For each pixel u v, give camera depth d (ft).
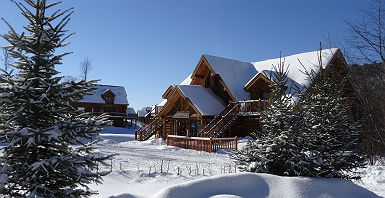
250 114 84.79
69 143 19.52
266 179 24.29
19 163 18.80
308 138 28.17
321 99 31.91
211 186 21.99
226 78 97.25
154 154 64.18
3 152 18.38
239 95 92.94
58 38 19.52
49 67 19.49
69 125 18.24
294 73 87.40
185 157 59.77
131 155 59.93
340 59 73.97
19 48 18.40
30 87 17.51
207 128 86.84
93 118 19.79
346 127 31.12
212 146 71.46
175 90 96.22
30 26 19.34
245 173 24.21
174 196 20.07
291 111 28.27
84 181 18.95
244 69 106.73
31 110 18.49
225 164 49.47
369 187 34.27
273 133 28.19
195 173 37.47
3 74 18.42
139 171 36.06
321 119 30.58
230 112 87.45
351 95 54.54
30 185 18.07
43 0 18.72
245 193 22.59
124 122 195.93
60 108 18.66
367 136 48.44
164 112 101.81
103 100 183.42
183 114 95.14
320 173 28.02
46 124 19.21
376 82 47.24
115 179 32.50
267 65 104.68
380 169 44.45
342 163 29.71
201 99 93.45
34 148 18.47
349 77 45.52
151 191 27.45
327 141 29.04
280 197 22.88
